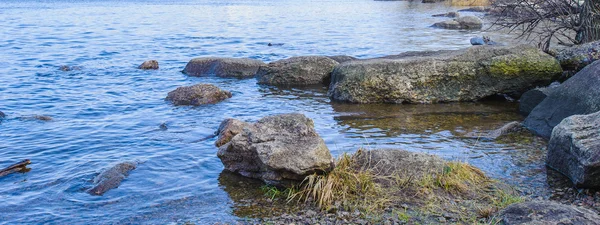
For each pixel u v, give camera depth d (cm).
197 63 2023
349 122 1315
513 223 697
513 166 982
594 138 875
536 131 1205
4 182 939
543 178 920
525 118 1311
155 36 3319
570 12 1823
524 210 716
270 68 1842
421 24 4131
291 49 2716
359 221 766
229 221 781
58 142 1171
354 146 1116
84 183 934
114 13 5603
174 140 1172
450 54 1573
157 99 1592
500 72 1502
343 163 916
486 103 1508
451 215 777
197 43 2967
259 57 2473
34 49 2695
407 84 1509
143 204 848
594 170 835
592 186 853
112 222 787
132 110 1462
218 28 3875
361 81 1523
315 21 4538
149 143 1155
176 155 1073
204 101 1526
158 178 953
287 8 6725
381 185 871
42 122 1331
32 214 815
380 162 933
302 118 1016
